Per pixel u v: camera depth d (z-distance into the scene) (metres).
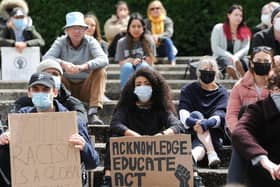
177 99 16.44
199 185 11.45
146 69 12.24
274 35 15.14
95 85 14.81
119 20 21.84
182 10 26.62
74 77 14.91
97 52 15.02
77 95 15.07
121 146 11.18
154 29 21.19
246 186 9.91
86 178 11.28
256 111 10.29
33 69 17.05
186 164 11.09
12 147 10.34
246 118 10.27
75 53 15.23
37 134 10.38
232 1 26.23
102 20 26.64
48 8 26.83
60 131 10.39
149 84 12.16
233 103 12.80
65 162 10.38
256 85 12.76
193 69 17.78
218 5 26.42
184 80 18.02
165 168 11.10
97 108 14.73
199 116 13.10
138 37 16.89
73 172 10.38
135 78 12.23
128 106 12.30
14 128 10.38
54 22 26.83
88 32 17.77
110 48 20.48
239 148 10.04
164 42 20.39
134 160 11.15
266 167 9.70
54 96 11.11
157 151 11.12
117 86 17.23
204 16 26.55
